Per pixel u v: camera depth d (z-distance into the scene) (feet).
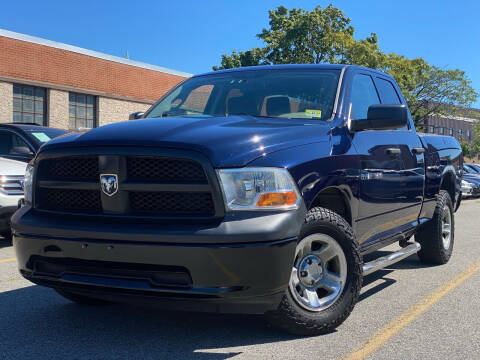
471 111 149.38
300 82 14.64
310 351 10.92
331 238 11.89
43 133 28.30
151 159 10.32
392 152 15.06
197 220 9.98
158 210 10.33
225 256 9.68
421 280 18.04
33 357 10.59
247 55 114.01
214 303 9.99
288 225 10.16
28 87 74.95
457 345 11.55
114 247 10.13
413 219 17.76
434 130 188.96
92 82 82.53
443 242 20.42
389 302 15.12
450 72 139.44
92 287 10.59
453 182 21.16
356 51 98.43
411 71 119.03
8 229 23.97
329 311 11.82
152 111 15.76
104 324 12.73
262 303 10.25
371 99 15.96
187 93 15.96
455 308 14.53
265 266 9.89
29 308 14.14
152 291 10.03
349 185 12.51
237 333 12.00
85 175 10.99
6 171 23.75
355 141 13.35
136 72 89.10
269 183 10.24
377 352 11.00
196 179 10.10
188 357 10.57
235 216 9.91
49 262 11.11
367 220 13.83
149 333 12.04
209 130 10.99
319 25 102.58
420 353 11.01
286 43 104.58
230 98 14.80
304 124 12.60
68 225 10.67
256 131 11.22
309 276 11.65
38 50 75.41
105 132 11.12
